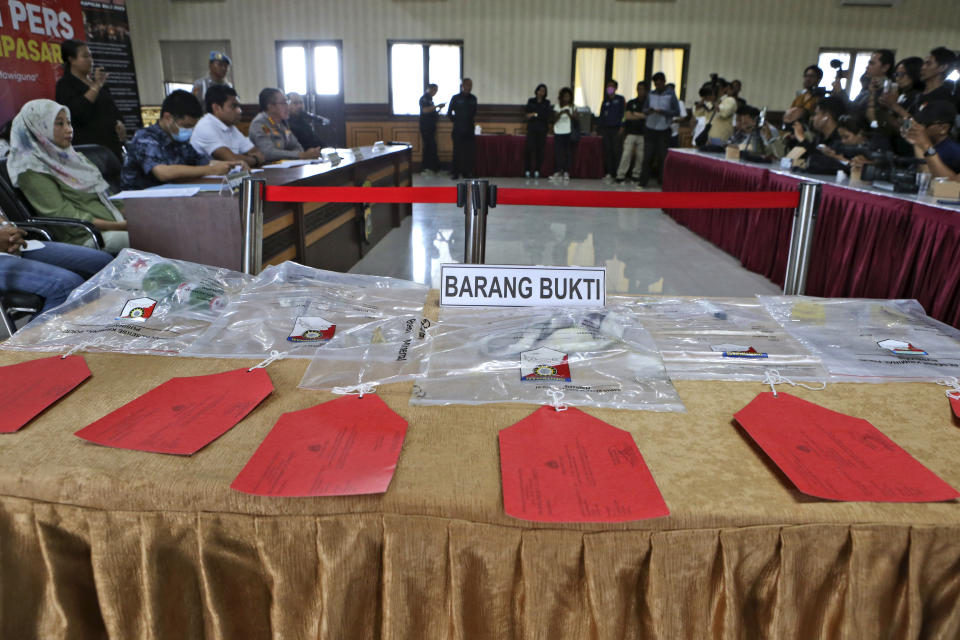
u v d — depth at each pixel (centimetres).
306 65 1063
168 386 90
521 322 114
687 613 68
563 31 1037
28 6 465
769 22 1025
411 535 68
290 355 103
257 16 1041
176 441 77
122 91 601
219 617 72
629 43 1040
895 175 313
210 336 109
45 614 76
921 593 68
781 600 68
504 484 70
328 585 70
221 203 267
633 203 177
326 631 71
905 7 1015
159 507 70
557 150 986
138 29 1044
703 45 1037
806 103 569
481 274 124
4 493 71
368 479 70
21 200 272
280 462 73
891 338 110
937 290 262
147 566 71
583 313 118
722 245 519
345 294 130
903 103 398
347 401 88
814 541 66
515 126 1087
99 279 125
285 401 89
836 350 106
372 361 100
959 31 1026
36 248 233
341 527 69
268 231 290
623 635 70
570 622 70
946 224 256
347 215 425
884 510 67
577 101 1084
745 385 95
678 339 110
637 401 89
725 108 690
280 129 515
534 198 171
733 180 514
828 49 1039
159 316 116
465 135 968
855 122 418
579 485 70
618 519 65
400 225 613
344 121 1088
